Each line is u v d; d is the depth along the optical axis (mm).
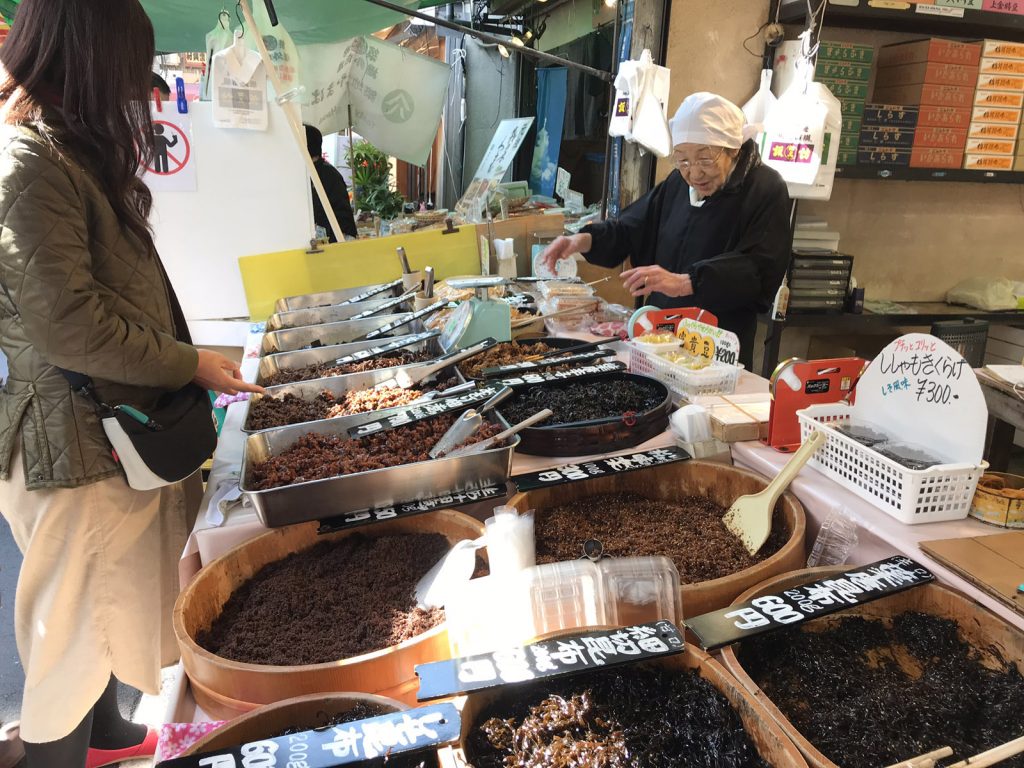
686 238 2844
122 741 2031
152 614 1618
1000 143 3777
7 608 2793
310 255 3057
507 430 1597
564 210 4875
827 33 3879
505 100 7164
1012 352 4348
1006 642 1089
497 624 1127
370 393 2006
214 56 2863
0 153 1251
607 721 987
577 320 2906
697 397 1993
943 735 974
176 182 3010
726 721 963
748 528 1490
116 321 1350
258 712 933
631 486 1748
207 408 1594
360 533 1506
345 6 4391
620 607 1179
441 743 869
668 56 3619
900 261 4383
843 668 1112
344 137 7445
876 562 1271
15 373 1400
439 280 3289
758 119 3426
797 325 3820
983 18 3551
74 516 1451
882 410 1549
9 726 2090
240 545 1368
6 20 3908
